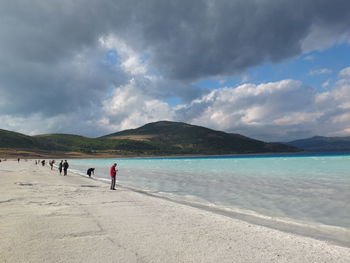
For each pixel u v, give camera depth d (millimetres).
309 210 11758
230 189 19391
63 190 17594
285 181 23156
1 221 8703
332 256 6078
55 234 7293
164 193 17875
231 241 7090
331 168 36875
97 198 14469
